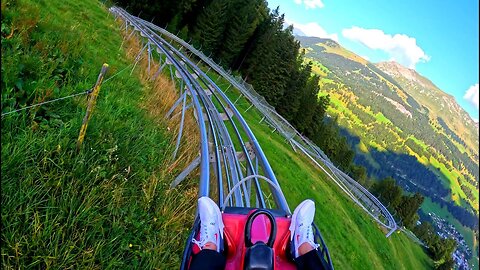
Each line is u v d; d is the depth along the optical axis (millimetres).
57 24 10602
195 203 8070
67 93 7113
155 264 5758
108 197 5879
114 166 6480
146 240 6086
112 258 5219
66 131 6117
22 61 6801
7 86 5914
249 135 12547
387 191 123625
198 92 19188
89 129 6707
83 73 9031
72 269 4742
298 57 112812
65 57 8898
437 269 86875
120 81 11414
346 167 112000
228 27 84938
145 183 7031
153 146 8547
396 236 62969
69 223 5066
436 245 96125
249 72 89500
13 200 4734
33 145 5414
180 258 6453
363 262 27938
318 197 32156
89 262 4918
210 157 9938
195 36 80062
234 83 59750
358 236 33438
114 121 7680
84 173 5820
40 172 5270
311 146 67812
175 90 18984
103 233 5250
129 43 24031
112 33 21781
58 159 5598
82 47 10703
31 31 8469
